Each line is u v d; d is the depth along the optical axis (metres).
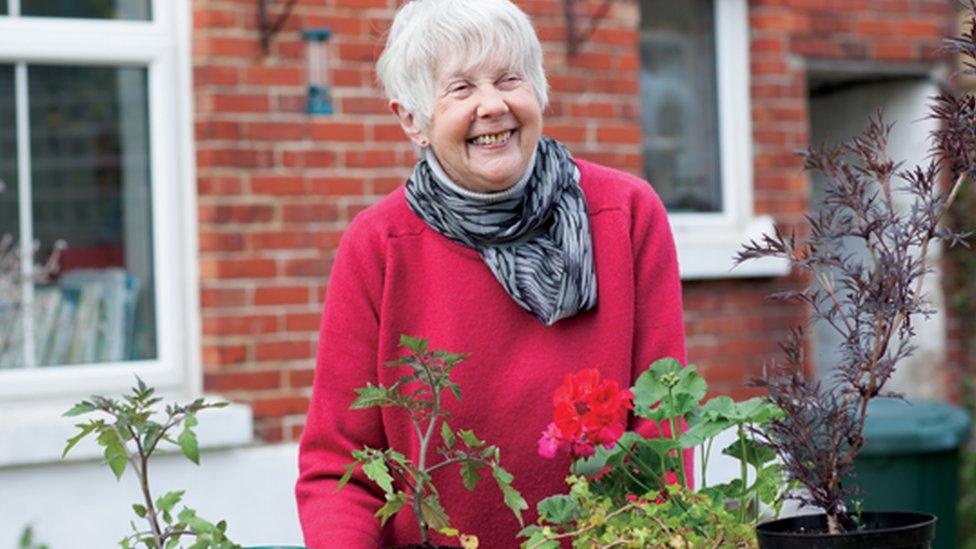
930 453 4.86
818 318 1.86
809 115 6.75
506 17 2.25
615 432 2.02
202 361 4.69
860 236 1.87
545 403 2.34
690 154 5.84
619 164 5.37
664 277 2.42
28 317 4.59
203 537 1.79
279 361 4.71
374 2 4.88
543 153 2.38
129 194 4.71
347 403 2.38
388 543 2.36
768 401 1.96
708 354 5.61
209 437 4.54
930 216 1.81
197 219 4.67
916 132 6.35
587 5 5.31
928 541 1.73
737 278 5.69
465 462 2.00
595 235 2.39
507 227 2.34
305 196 4.77
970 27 1.88
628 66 5.39
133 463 1.82
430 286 2.39
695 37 5.87
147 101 4.73
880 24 6.16
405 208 2.43
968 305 6.53
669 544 1.86
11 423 4.33
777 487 2.01
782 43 5.93
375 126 4.87
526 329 2.37
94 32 4.63
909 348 1.80
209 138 4.64
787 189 5.92
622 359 2.34
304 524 2.30
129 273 4.70
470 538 1.93
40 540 4.36
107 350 4.67
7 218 4.59
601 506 1.91
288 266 4.74
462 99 2.23
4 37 4.54
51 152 4.63
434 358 1.99
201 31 4.64
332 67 4.81
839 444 1.79
